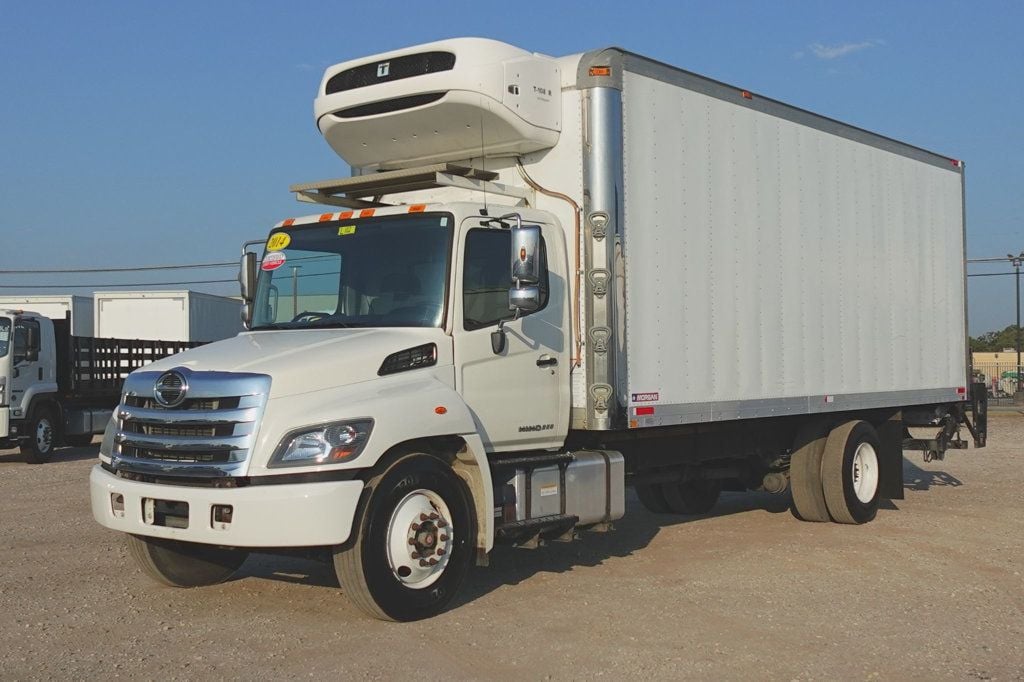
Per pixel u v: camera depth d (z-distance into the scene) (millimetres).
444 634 6629
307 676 5805
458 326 7324
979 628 6941
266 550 7086
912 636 6715
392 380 6934
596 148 8086
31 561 9148
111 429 7316
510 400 7648
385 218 7723
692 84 9000
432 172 7754
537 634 6656
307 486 6301
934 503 13078
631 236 8297
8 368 18719
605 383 8008
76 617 7148
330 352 6859
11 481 16078
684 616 7145
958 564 9008
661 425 8531
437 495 6988
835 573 8578
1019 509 12477
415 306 7418
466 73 7824
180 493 6520
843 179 11008
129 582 8258
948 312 12867
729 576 8438
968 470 17375
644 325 8398
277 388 6492
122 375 22453
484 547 7184
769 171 9938
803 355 10289
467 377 7363
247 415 6445
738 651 6320
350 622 6922
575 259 8156
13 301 27719
